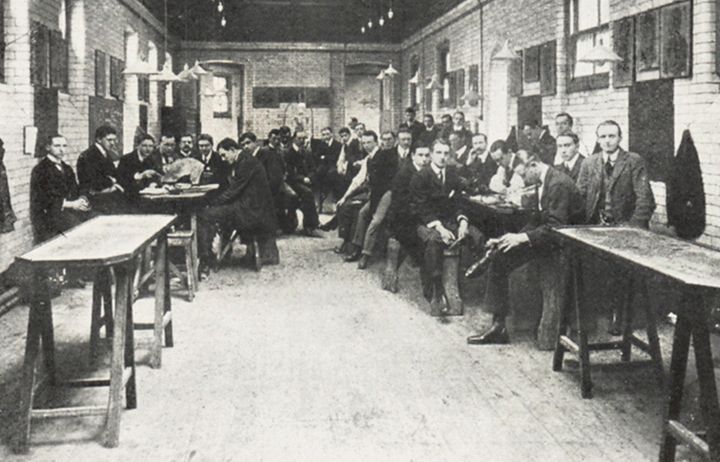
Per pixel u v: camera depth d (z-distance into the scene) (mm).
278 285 8625
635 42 8797
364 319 7023
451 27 18547
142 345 6180
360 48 24406
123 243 4598
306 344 6168
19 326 6793
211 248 9180
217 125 24297
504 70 15289
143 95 17203
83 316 7129
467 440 4207
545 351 5988
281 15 23875
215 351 5977
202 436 4270
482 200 7980
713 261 4109
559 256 5953
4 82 8531
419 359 5754
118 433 4148
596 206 6992
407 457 3980
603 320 6633
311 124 24391
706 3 7438
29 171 8859
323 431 4332
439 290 7109
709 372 3625
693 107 7691
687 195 7559
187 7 23047
